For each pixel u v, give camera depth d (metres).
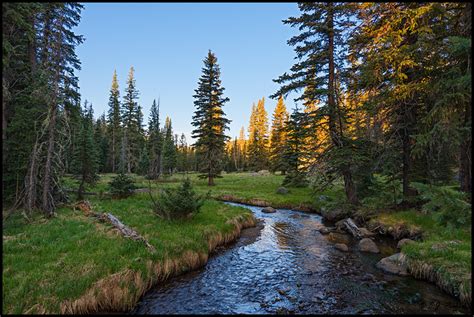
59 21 12.77
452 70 9.39
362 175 18.17
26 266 7.12
